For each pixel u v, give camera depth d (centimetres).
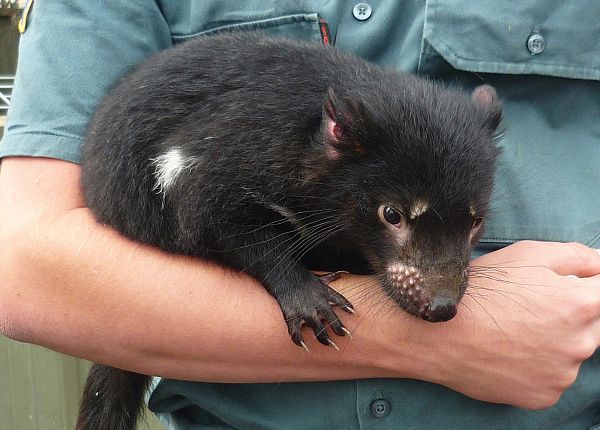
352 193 74
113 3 78
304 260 78
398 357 70
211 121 75
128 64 79
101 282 68
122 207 75
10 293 69
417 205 72
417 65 80
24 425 129
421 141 72
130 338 68
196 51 78
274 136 75
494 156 75
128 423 86
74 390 130
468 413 74
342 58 77
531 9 77
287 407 74
